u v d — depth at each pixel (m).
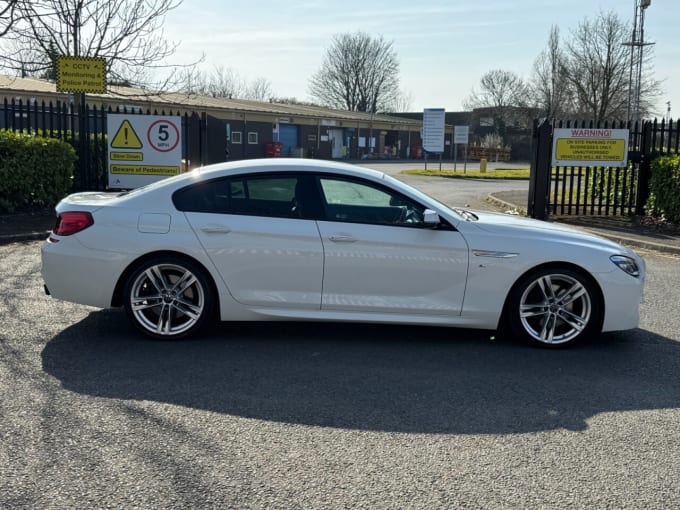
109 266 5.45
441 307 5.54
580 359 5.40
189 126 15.53
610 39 40.47
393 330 6.11
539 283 5.58
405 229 5.49
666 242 11.21
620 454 3.71
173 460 3.51
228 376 4.80
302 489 3.25
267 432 3.89
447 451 3.71
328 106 86.12
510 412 4.28
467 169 42.47
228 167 5.66
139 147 13.48
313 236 5.44
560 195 19.23
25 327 5.86
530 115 65.12
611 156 14.10
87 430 3.84
